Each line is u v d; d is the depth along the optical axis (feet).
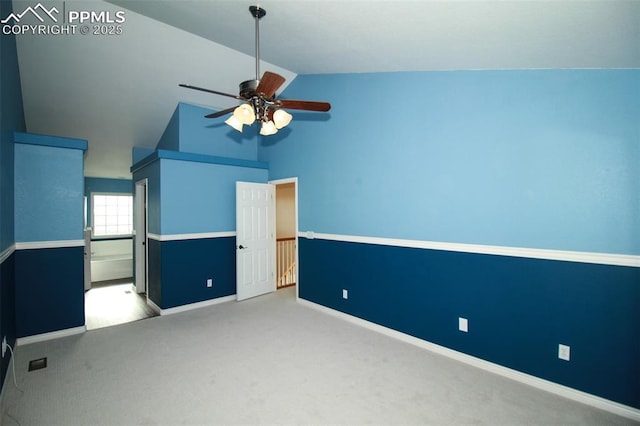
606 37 5.78
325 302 14.08
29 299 10.79
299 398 7.64
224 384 8.23
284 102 7.82
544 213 8.05
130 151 18.83
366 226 12.30
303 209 15.11
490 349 8.99
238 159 16.11
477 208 9.21
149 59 12.32
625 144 6.99
